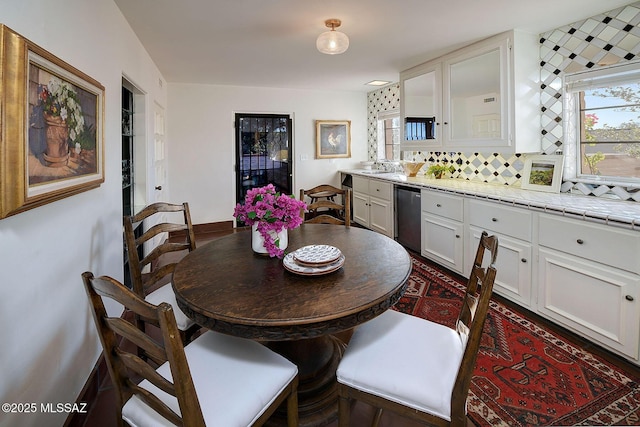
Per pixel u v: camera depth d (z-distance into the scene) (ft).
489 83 10.52
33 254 4.12
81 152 5.33
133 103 11.20
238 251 6.12
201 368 4.07
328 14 8.54
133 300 2.87
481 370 6.32
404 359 4.20
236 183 18.26
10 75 3.44
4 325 3.56
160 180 14.74
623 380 5.98
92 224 6.12
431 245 12.05
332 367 6.12
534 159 10.21
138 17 8.52
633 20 7.95
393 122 18.52
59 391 4.76
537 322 7.95
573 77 9.19
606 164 8.78
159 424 3.45
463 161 13.29
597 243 6.75
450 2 7.92
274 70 14.30
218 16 8.55
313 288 4.48
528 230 8.26
